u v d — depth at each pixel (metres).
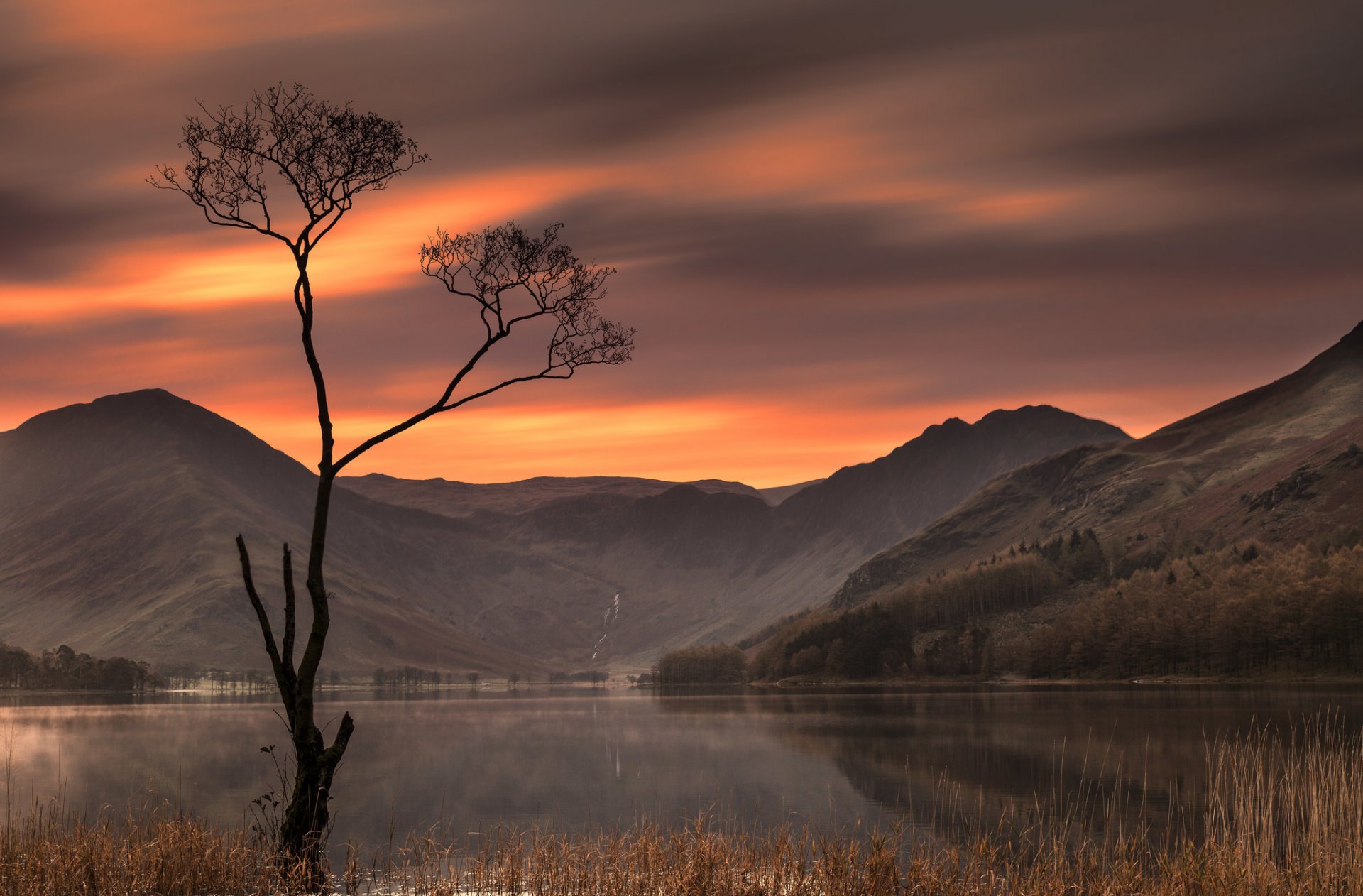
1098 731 149.62
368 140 37.16
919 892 34.22
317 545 35.69
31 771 121.62
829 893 33.44
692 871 34.25
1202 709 185.00
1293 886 34.28
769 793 94.81
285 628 34.84
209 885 34.06
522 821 78.56
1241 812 41.50
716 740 168.25
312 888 32.69
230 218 36.97
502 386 38.62
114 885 33.31
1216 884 34.41
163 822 37.53
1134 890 34.03
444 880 37.88
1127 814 72.19
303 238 37.06
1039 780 96.75
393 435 37.41
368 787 107.44
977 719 193.38
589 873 36.12
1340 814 39.62
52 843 36.41
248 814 78.44
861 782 102.50
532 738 187.75
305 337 36.62
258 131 36.88
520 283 38.97
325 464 36.16
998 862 36.44
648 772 118.69
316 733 34.59
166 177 36.59
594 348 39.22
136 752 152.88
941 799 86.31
